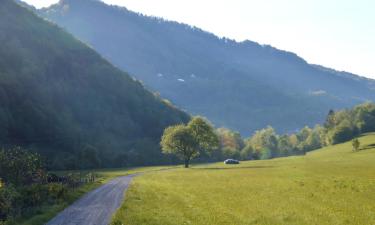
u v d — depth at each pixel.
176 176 92.44
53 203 43.00
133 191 57.06
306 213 38.66
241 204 44.41
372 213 38.28
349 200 46.78
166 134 151.62
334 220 35.19
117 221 32.28
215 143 149.50
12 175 63.22
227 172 101.56
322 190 56.00
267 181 71.62
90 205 42.75
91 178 79.62
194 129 147.00
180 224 32.38
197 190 58.97
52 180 69.06
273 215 37.59
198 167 140.62
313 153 183.62
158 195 52.50
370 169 88.81
